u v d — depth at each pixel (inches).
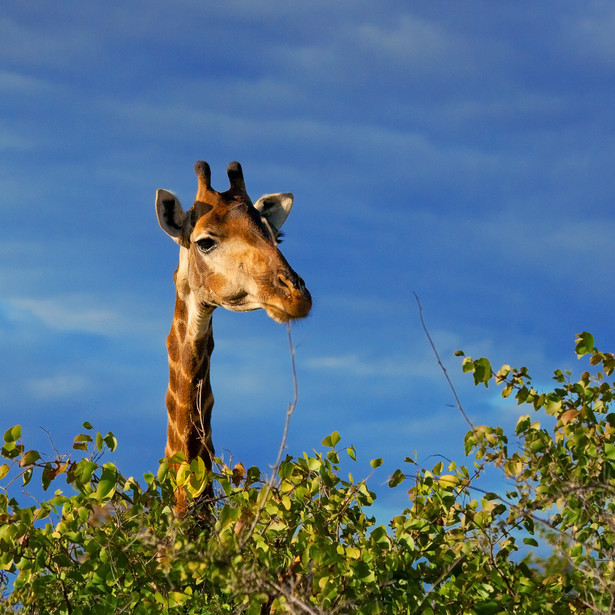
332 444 540.7
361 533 512.4
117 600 482.3
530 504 494.9
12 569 503.5
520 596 488.4
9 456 512.4
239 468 597.3
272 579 417.7
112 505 502.9
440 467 524.1
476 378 553.3
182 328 741.3
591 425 545.6
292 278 673.6
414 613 455.8
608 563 446.3
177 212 736.3
